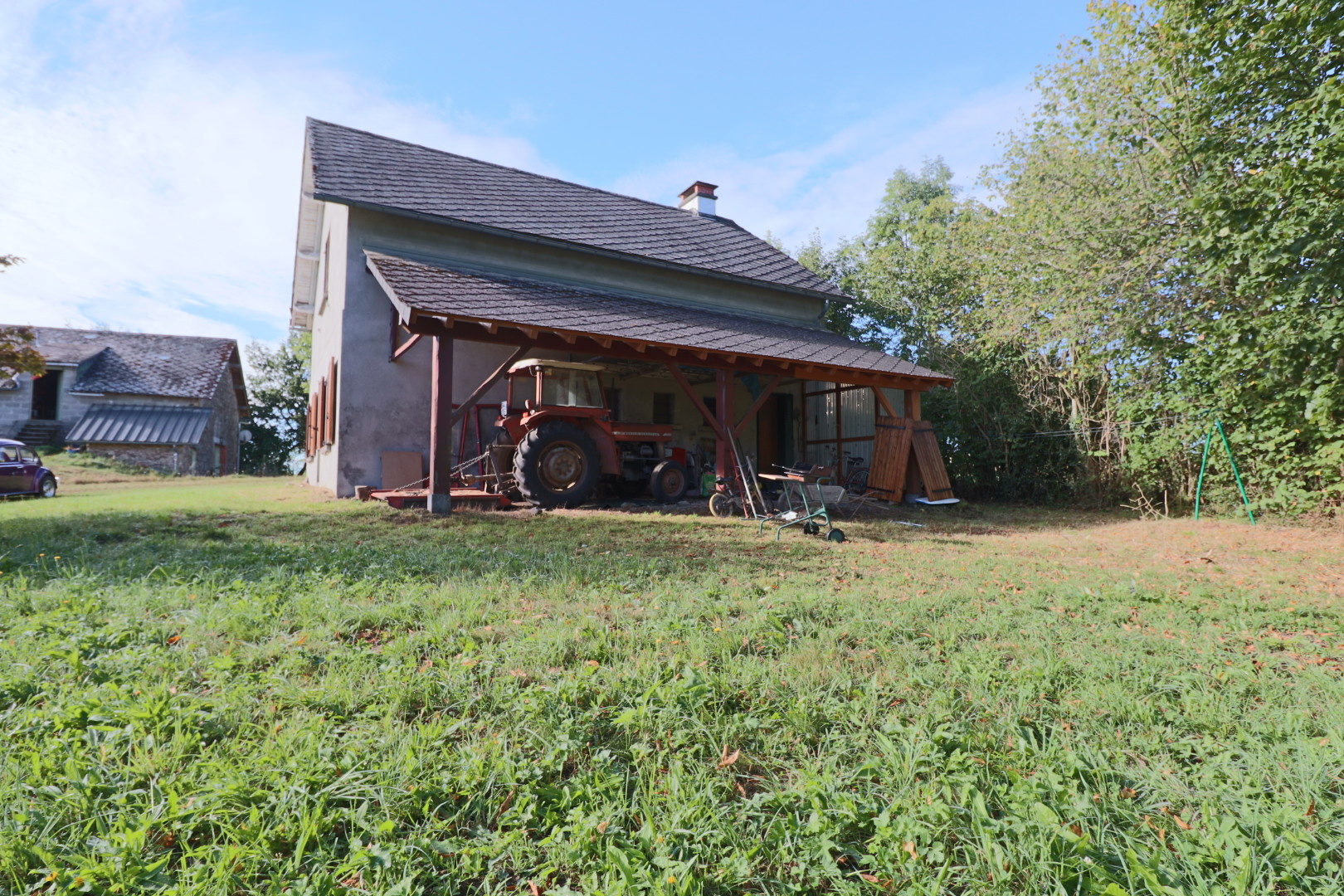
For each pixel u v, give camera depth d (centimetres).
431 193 1078
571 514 809
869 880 148
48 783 177
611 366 1131
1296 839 156
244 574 422
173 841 161
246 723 211
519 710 221
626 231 1302
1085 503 1143
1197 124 858
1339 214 676
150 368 2327
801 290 1391
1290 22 720
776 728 220
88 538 550
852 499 1074
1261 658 292
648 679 252
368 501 855
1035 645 303
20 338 620
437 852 156
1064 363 1170
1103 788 182
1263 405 873
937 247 1608
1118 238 999
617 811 170
